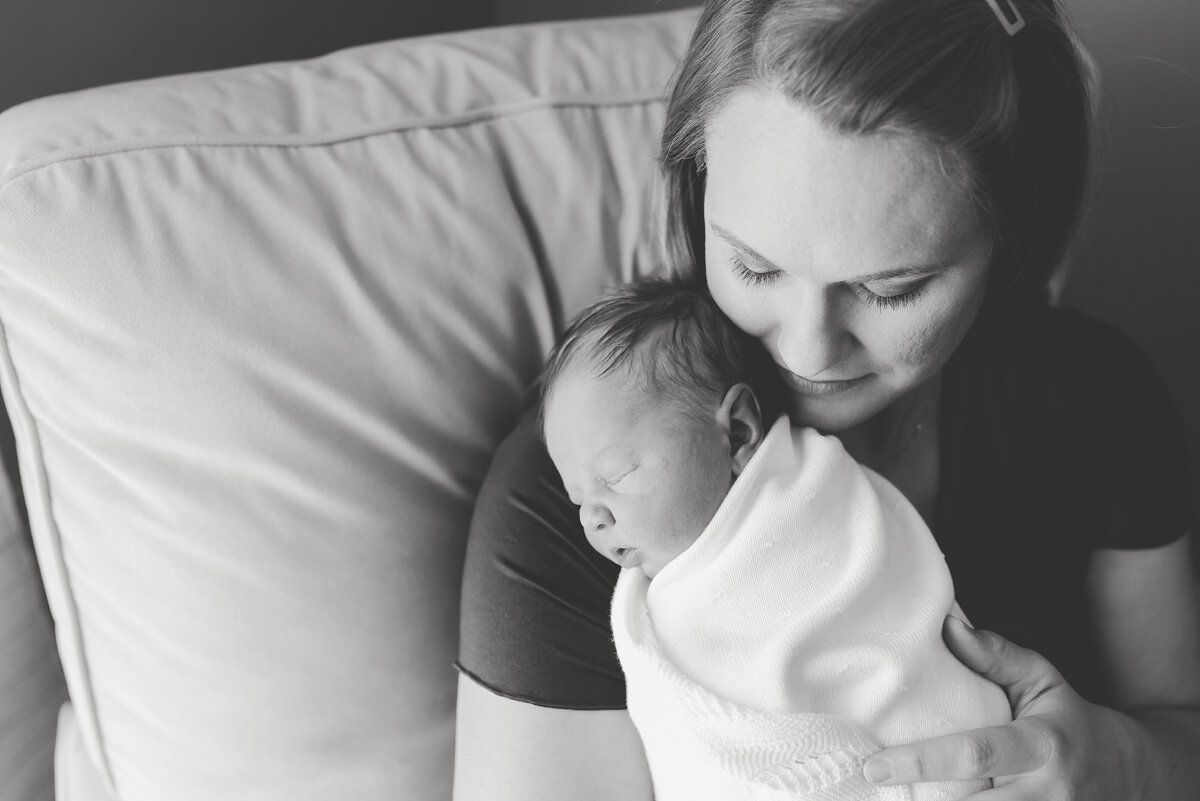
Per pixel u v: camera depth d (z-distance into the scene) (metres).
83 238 0.73
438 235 0.83
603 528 0.74
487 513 0.79
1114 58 1.29
